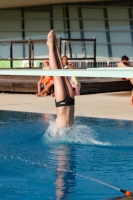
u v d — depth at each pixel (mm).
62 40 23484
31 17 43844
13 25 43844
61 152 7629
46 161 6945
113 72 5461
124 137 9023
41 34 43906
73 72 5934
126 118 12336
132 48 44344
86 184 5617
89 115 13016
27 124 10867
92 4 44094
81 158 7160
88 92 21375
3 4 41906
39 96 20250
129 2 44344
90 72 5699
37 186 5535
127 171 6324
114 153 7570
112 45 44000
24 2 41469
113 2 44250
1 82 22844
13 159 7090
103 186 5531
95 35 44000
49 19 43844
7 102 17250
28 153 7555
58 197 5082
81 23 43969
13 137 9031
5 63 28609
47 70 6293
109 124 10875
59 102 8664
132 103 15477
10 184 5625
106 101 17578
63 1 42688
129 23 44406
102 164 6754
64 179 5875
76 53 43344
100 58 42125
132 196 5113
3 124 10867
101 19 44094
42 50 42812
